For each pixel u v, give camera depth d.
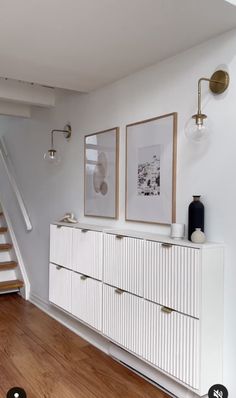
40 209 3.93
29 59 2.29
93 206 2.98
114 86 2.75
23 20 1.77
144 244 2.18
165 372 2.01
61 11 1.68
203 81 2.02
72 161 3.31
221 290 1.88
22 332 3.12
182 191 2.15
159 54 2.20
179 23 1.80
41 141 3.88
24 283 4.18
